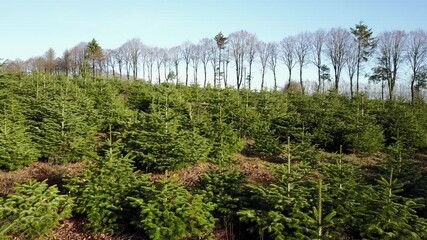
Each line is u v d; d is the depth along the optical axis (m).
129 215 8.18
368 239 6.88
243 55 67.62
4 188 9.74
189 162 11.66
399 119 15.67
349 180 8.45
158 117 11.91
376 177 11.04
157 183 9.03
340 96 20.62
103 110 15.14
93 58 60.47
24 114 13.60
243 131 15.34
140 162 10.95
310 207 7.37
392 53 51.31
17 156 10.79
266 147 13.82
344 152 14.91
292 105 19.39
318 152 12.69
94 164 8.95
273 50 65.50
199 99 21.27
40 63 61.78
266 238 7.55
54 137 11.46
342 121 15.41
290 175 7.94
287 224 6.91
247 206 8.09
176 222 7.26
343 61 57.72
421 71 47.28
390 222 6.84
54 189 8.04
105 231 8.02
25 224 7.16
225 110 15.95
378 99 20.22
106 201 8.16
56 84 19.14
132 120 12.98
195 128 12.48
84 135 12.23
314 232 6.58
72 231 8.17
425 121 17.23
